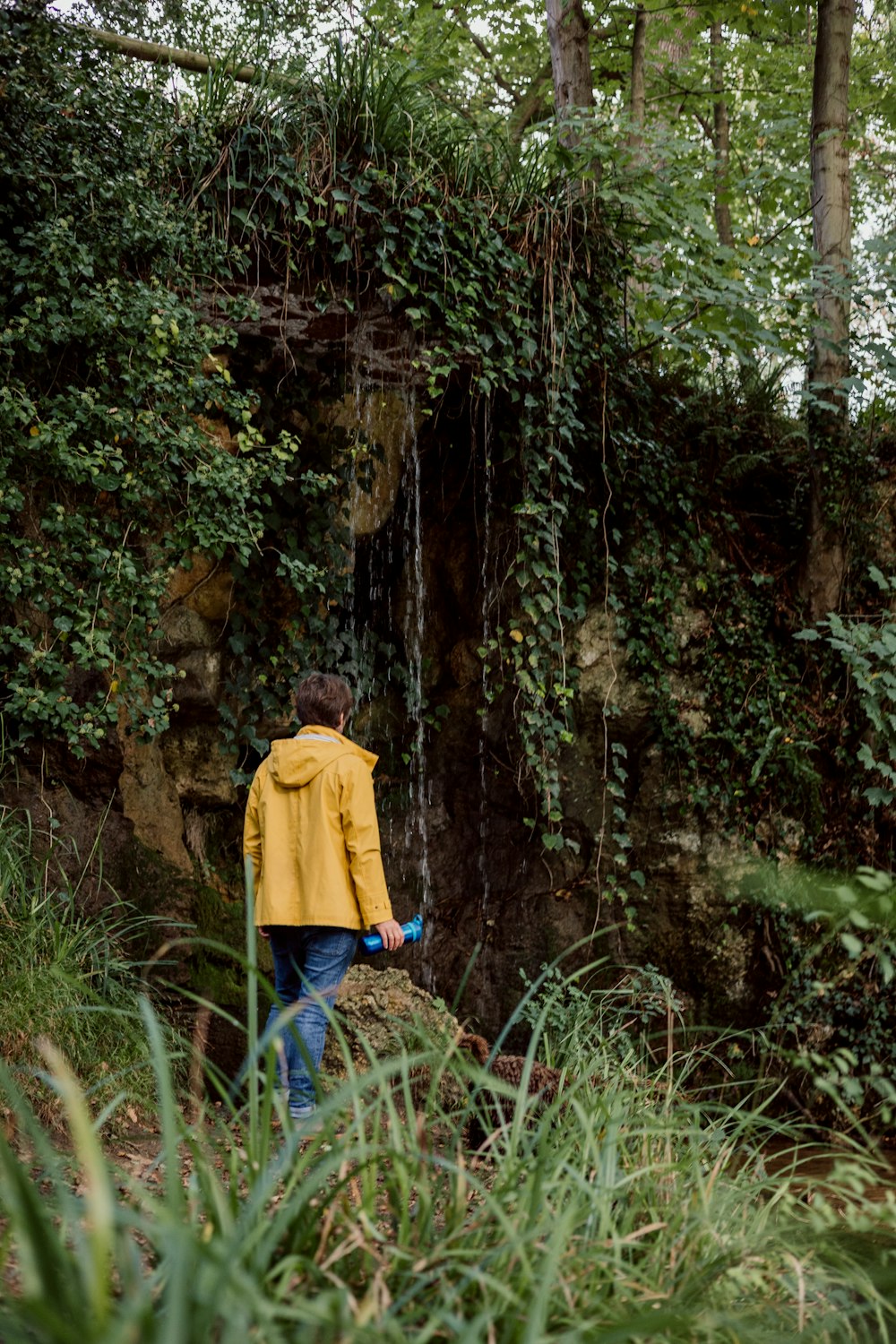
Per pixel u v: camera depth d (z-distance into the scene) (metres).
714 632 7.20
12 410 4.77
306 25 6.16
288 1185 1.91
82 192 5.03
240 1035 5.35
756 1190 2.47
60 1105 3.85
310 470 6.05
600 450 6.97
